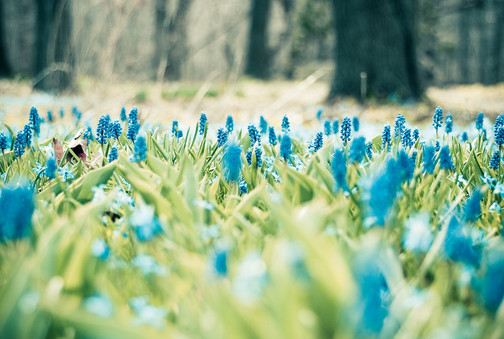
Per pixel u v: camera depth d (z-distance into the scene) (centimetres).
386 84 430
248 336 75
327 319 80
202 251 111
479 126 159
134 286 108
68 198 123
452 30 1546
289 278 76
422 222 105
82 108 245
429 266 108
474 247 115
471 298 103
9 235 110
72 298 90
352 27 434
